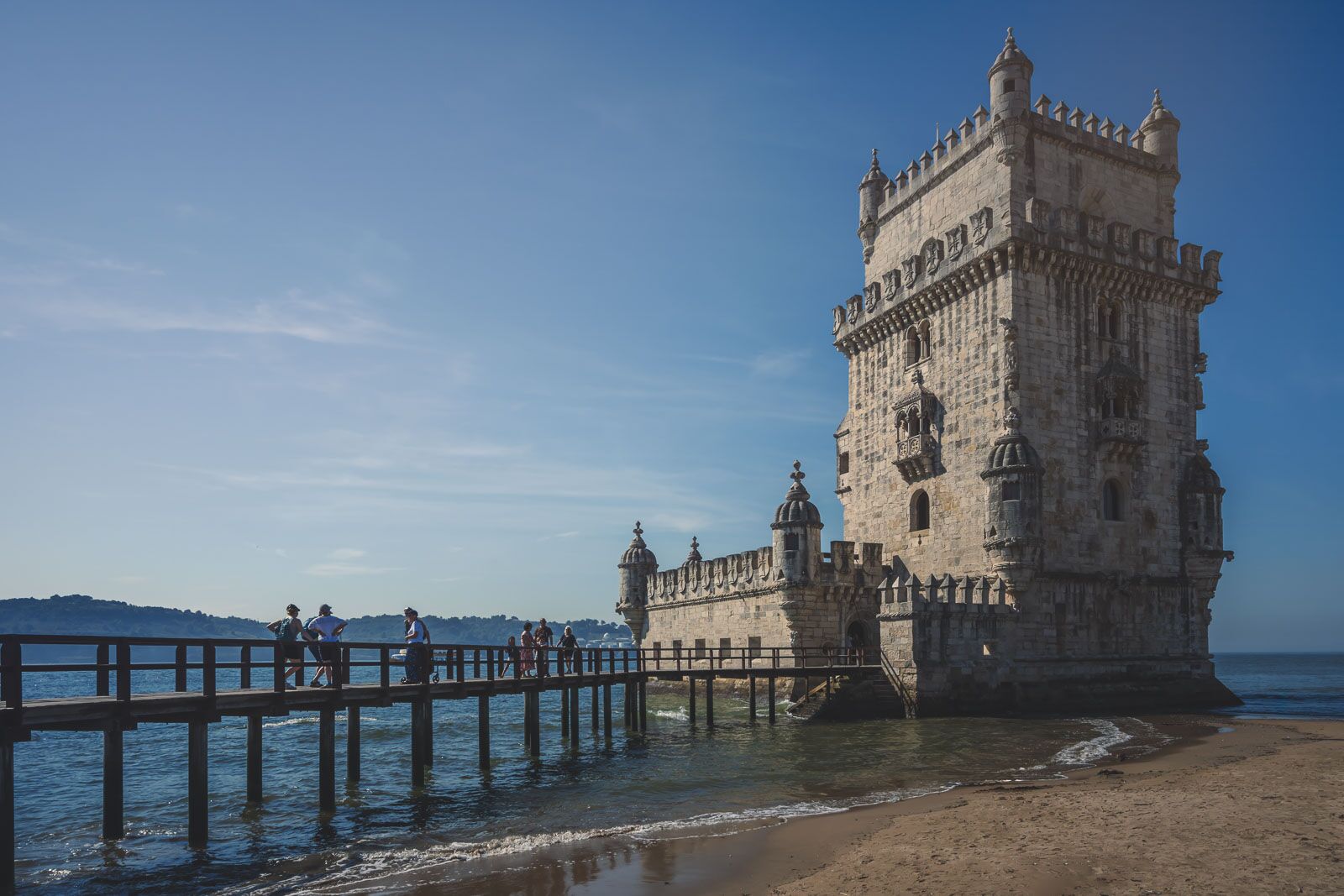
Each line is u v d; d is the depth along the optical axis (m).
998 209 48.84
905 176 58.06
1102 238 50.19
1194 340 52.84
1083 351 48.69
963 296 50.25
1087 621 46.84
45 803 30.06
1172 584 49.59
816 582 52.50
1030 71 49.72
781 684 53.78
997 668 44.56
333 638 27.50
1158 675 48.34
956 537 49.38
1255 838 17.75
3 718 17.42
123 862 20.59
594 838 21.31
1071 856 16.97
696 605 66.25
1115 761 30.67
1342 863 16.06
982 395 48.31
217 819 25.41
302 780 32.84
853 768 30.56
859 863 17.52
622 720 53.81
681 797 26.47
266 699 23.02
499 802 26.64
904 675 43.84
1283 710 50.00
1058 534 46.47
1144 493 49.56
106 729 20.83
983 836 18.83
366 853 20.81
